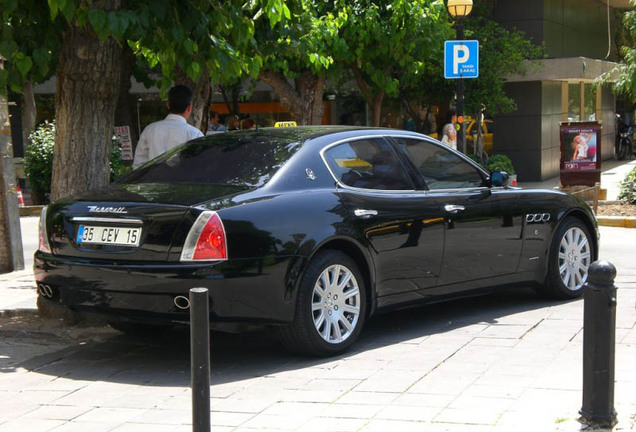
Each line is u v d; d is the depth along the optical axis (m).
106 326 7.42
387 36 15.44
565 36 26.09
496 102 21.83
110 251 5.86
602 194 17.38
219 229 5.58
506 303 7.97
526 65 22.27
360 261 6.41
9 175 10.42
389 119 25.97
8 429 4.88
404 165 6.95
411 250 6.69
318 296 6.06
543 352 6.07
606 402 4.25
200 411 3.92
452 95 21.89
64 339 7.07
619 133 32.16
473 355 6.07
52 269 6.11
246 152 6.50
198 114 10.60
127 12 6.50
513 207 7.46
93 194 6.32
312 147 6.46
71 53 7.29
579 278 8.09
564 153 17.52
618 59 34.44
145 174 6.63
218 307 5.58
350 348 6.44
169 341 6.97
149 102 25.97
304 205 6.05
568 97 26.70
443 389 5.25
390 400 5.07
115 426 4.85
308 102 15.73
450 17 21.00
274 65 13.62
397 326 7.15
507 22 24.16
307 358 6.18
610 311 4.21
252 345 6.65
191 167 6.50
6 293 8.90
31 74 7.64
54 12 6.27
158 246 5.66
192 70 7.40
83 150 7.44
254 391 5.39
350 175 6.54
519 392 5.11
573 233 8.03
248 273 5.65
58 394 5.55
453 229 7.00
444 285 7.00
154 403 5.27
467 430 4.46
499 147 24.16
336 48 14.49
